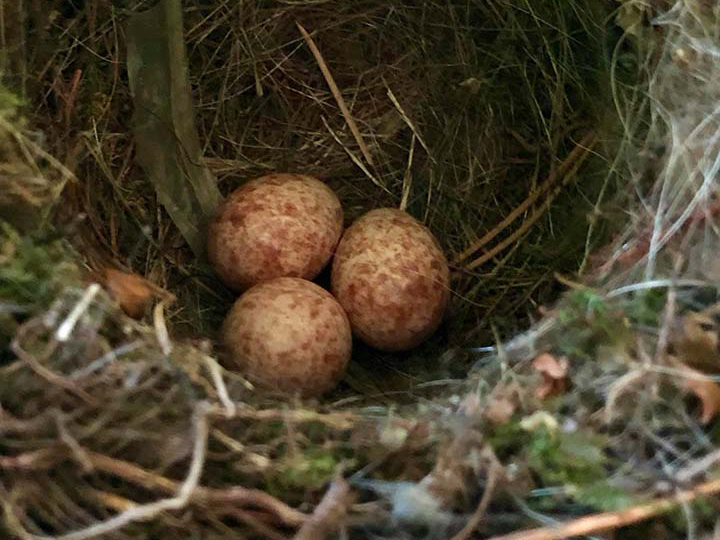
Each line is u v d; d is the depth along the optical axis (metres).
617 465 0.07
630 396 0.07
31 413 0.06
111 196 0.10
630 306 0.08
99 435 0.06
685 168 0.08
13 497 0.06
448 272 0.10
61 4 0.10
